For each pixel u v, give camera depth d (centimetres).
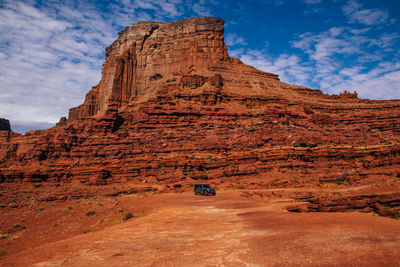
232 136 6919
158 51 13825
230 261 792
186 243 1098
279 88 11400
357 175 4341
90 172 5697
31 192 4947
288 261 738
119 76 13300
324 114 9144
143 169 5716
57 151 6831
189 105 8438
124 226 1733
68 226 2311
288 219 1403
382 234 895
